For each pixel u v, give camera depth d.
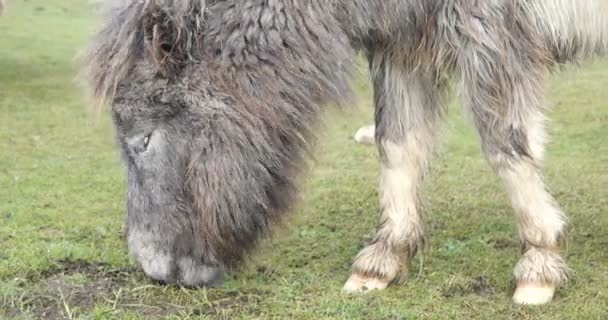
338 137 13.90
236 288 6.63
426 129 6.95
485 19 6.18
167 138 5.76
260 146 5.80
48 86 18.39
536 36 6.38
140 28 5.72
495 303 6.48
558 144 12.88
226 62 5.76
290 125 5.91
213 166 5.74
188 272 6.11
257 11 5.84
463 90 6.40
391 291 6.75
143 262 6.03
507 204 9.70
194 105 5.71
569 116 14.79
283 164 5.98
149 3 5.69
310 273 7.19
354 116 6.35
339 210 9.52
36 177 11.07
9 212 9.27
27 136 13.82
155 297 6.34
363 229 8.72
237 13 5.82
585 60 7.26
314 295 6.66
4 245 7.88
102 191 10.41
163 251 5.96
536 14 6.36
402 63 6.62
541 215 6.55
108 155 12.52
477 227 8.74
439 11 6.23
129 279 6.82
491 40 6.18
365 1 6.14
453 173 11.30
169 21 5.70
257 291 6.68
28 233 8.39
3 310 6.23
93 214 9.35
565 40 6.62
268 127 5.82
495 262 7.46
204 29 5.79
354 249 7.96
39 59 21.88
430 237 8.38
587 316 6.20
